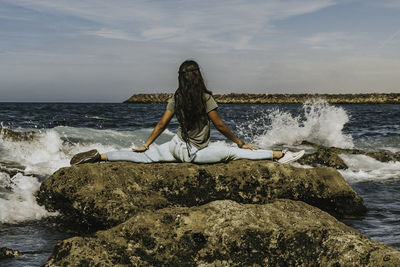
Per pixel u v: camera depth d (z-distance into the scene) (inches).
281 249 124.9
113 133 520.7
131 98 5354.3
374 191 301.9
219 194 201.0
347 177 354.3
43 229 197.9
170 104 192.4
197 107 184.7
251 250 126.7
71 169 202.8
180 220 136.6
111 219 186.9
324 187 217.2
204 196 200.1
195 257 126.5
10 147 373.7
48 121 829.8
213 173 201.6
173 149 199.9
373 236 189.3
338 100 4662.9
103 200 191.0
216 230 132.6
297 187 209.9
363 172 374.9
